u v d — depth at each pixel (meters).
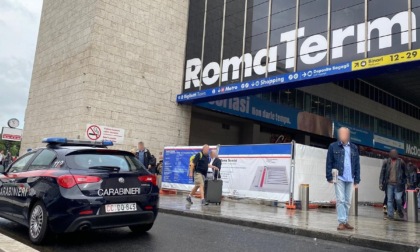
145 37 20.78
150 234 6.91
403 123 39.84
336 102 31.91
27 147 23.11
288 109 27.53
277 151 12.45
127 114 19.66
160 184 17.30
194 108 23.19
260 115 25.36
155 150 20.41
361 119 34.25
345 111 32.66
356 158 7.57
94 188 5.83
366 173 15.35
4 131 23.72
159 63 21.19
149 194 6.49
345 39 15.21
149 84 20.64
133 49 20.27
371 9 14.52
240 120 27.31
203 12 21.97
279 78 17.08
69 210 5.57
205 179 11.96
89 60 18.84
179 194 15.70
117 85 19.52
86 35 19.53
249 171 13.17
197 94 20.50
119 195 6.07
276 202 12.21
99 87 18.97
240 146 13.62
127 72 19.91
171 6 22.09
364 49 14.49
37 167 6.53
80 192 5.71
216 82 20.27
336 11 15.74
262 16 18.80
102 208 5.84
